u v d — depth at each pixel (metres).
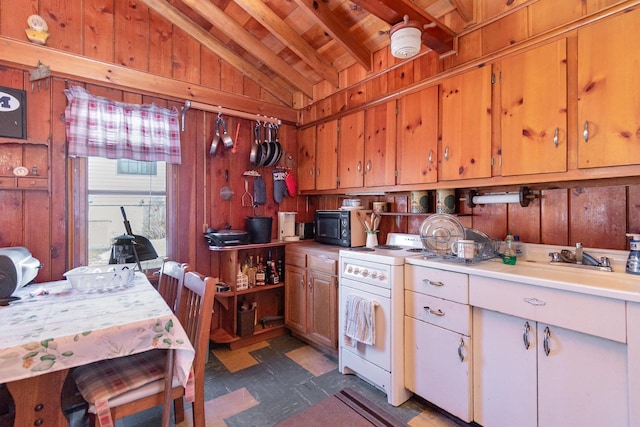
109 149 2.33
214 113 2.92
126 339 1.26
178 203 2.73
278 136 3.33
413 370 1.98
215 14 2.56
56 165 2.20
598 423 1.32
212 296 1.56
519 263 1.82
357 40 2.54
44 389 1.21
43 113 2.15
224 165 2.98
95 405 1.29
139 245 2.21
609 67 1.48
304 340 2.99
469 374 1.71
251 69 3.11
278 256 3.32
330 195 3.40
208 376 2.35
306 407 1.98
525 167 1.75
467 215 2.24
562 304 1.38
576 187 1.80
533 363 1.50
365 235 2.82
